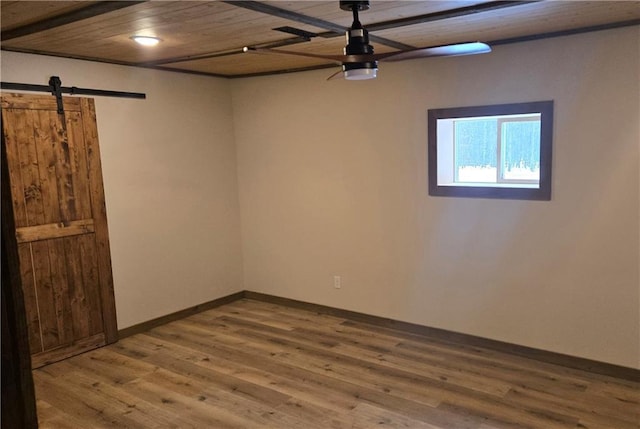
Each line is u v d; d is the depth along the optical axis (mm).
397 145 4344
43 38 3303
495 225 3918
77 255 4188
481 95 3832
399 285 4527
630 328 3430
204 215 5223
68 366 3982
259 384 3584
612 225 3420
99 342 4355
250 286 5645
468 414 3094
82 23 2902
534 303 3811
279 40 3477
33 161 3873
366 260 4707
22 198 3828
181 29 3092
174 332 4684
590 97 3393
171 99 4828
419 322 4453
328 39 3451
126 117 4461
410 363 3850
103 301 4375
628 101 3266
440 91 4035
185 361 4023
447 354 3996
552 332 3754
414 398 3311
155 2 2490
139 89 4551
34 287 3932
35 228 3914
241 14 2727
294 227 5191
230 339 4473
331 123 4734
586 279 3564
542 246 3721
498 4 2664
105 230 4363
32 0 2430
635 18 3072
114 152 4395
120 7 2568
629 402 3174
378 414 3131
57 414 3242
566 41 3426
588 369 3621
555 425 2943
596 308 3547
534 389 3377
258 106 5250
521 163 3910
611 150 3365
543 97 3570
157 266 4809
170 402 3363
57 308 4074
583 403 3176
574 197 3541
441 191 4145
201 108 5121
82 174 4180
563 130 3520
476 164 4141
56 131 3986
